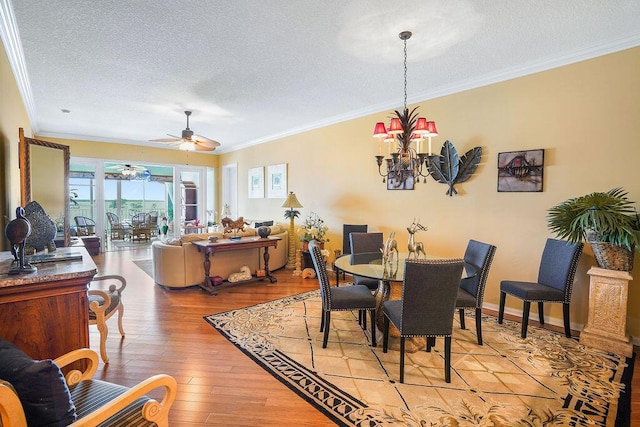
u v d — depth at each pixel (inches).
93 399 53.9
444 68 133.8
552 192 126.3
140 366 95.5
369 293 113.5
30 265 72.7
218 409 76.4
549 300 113.6
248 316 136.5
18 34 105.0
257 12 92.9
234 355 102.5
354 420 72.6
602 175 115.5
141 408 53.4
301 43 111.6
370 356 102.4
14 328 63.5
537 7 91.0
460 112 151.7
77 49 115.6
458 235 153.7
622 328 103.0
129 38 108.0
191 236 180.7
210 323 128.7
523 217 133.8
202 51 117.4
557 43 113.0
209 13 93.4
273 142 270.8
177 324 127.8
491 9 92.0
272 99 173.2
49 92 162.1
